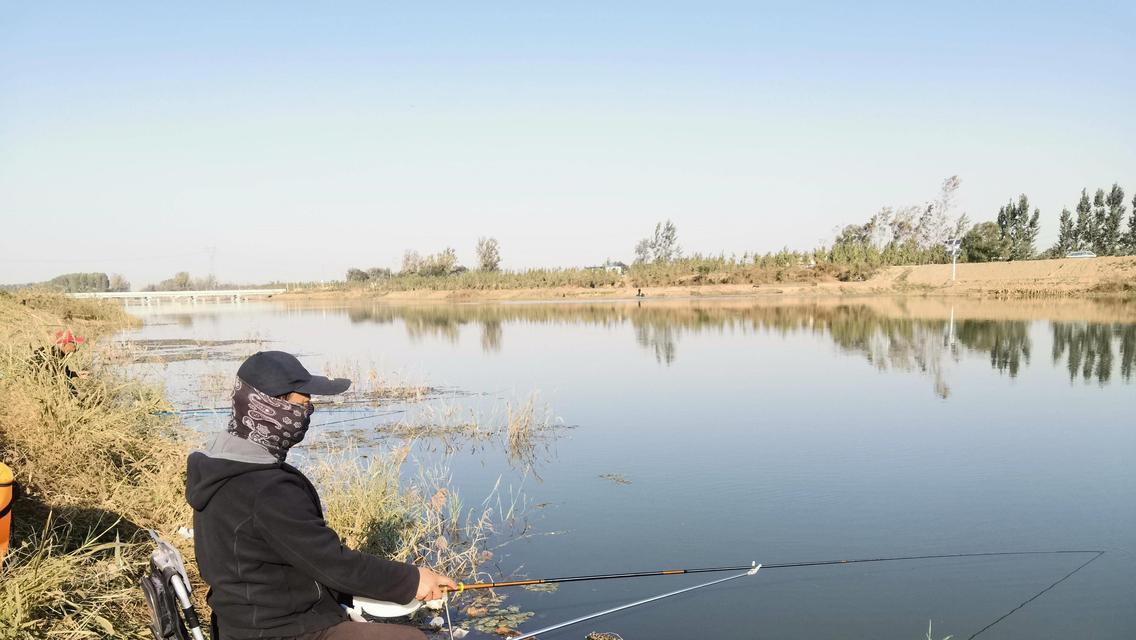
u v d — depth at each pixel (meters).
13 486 3.72
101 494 5.38
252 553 2.48
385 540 5.97
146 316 49.56
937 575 5.64
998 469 8.58
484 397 13.88
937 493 7.70
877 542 6.36
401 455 8.79
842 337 24.03
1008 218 89.44
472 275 81.06
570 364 18.70
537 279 75.00
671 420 11.55
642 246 111.62
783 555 6.09
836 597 5.27
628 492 7.83
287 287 107.75
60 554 4.21
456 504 7.36
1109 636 4.62
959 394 13.50
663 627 4.82
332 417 12.08
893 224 95.81
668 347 22.31
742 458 9.20
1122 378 15.01
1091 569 5.73
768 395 13.68
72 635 3.64
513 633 4.78
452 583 2.90
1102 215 86.12
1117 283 48.44
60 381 6.45
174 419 9.95
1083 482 8.03
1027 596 5.26
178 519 5.33
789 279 65.19
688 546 6.30
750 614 4.99
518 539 6.49
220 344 24.83
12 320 14.59
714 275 67.31
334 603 2.68
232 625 2.50
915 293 55.91
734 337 24.83
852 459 9.10
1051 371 16.08
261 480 2.51
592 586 5.50
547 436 10.55
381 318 42.66
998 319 29.72
